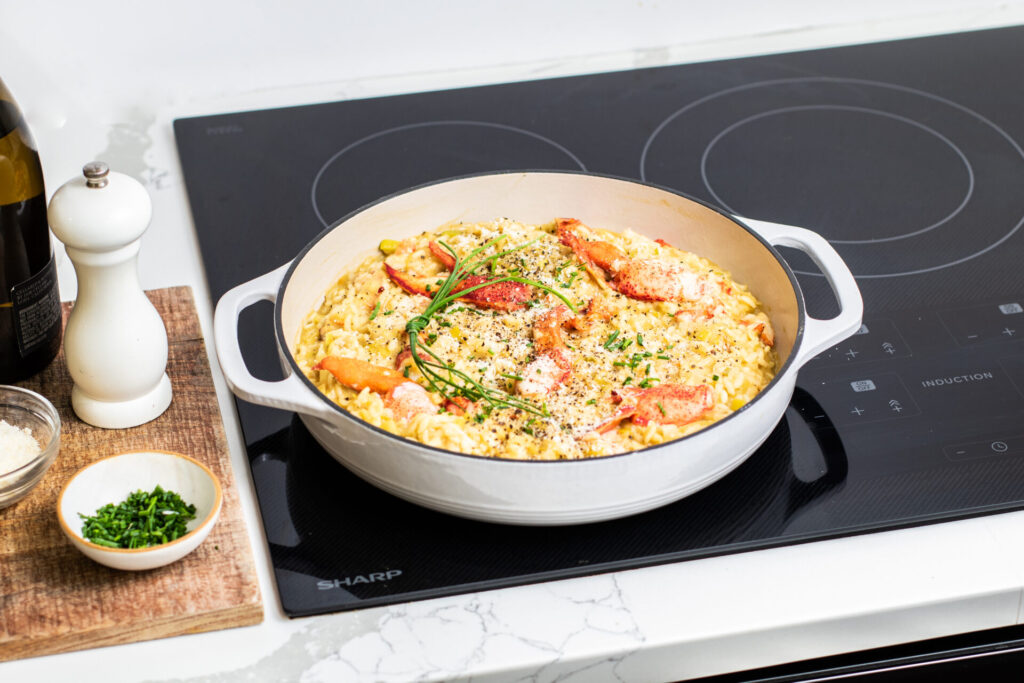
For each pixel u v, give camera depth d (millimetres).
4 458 1009
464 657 892
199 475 989
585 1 1726
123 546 936
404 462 934
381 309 1179
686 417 1043
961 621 962
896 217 1434
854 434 1096
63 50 1565
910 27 1845
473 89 1694
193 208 1430
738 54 1787
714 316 1155
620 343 1134
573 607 932
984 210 1446
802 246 1179
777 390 973
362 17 1663
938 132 1607
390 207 1249
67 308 1270
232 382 973
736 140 1588
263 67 1667
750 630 912
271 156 1539
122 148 1557
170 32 1601
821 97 1682
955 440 1086
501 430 1032
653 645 900
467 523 1009
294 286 1147
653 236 1285
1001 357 1188
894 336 1219
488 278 1191
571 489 920
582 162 1537
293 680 877
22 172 1090
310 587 940
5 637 880
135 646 912
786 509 1014
